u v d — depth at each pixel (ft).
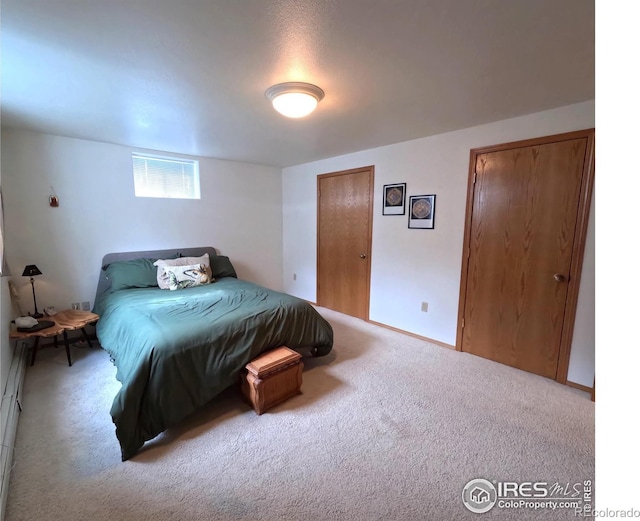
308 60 5.21
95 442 5.68
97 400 6.97
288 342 7.97
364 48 4.84
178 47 4.80
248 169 14.66
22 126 8.79
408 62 5.27
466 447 5.68
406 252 11.03
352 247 13.09
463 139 9.20
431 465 5.26
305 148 11.67
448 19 4.09
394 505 4.53
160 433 5.90
